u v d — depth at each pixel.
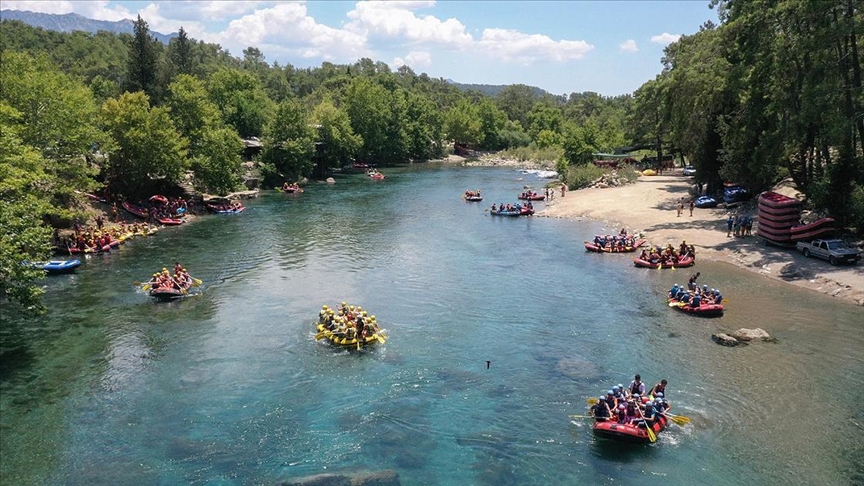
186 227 66.44
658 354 32.12
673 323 36.78
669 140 104.12
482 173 130.50
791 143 52.75
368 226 68.06
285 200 87.62
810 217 54.22
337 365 30.95
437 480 21.44
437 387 28.59
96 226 61.06
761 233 53.69
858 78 47.16
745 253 51.22
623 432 23.77
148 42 110.69
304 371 30.22
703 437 24.27
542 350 32.91
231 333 35.19
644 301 41.06
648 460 22.81
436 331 35.72
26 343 33.53
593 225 68.62
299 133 107.81
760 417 25.62
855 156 50.53
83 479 21.34
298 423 25.30
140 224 64.88
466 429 24.95
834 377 29.05
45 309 32.56
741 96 61.31
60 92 56.69
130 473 21.72
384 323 37.00
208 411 26.22
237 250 55.66
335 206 82.38
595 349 32.94
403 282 45.69
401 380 29.30
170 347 33.12
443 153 175.25
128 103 69.12
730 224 57.22
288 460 22.59
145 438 24.05
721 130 66.12
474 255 54.44
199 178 81.19
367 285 44.78
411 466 22.27
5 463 22.25
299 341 34.03
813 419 25.38
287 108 106.38
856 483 21.17
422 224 69.69
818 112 46.44
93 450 23.17
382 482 21.17
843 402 26.69
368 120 143.25
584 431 24.92
